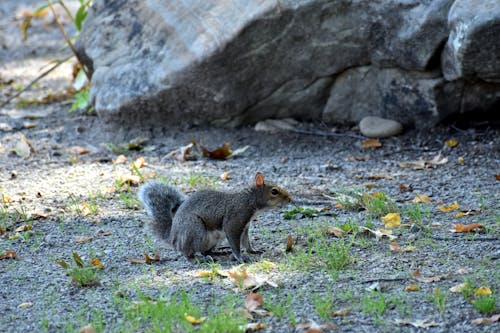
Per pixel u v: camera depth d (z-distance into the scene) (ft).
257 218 32.99
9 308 24.85
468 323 22.41
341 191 35.73
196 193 29.12
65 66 63.41
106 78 46.91
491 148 40.40
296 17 41.55
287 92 44.78
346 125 45.47
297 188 36.40
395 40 40.91
